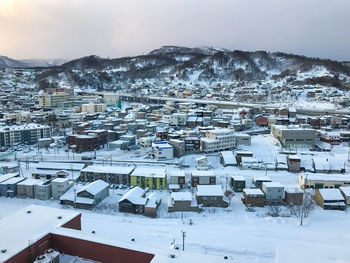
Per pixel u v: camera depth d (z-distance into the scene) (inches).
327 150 4426.7
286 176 3435.0
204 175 3142.2
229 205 2741.1
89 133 4667.8
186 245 1956.2
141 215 2551.7
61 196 2802.7
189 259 956.6
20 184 2928.2
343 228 2253.9
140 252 1009.5
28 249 1027.9
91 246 1074.7
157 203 2647.6
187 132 4790.8
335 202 2630.4
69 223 1249.4
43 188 2866.6
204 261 946.7
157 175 3154.5
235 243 1996.8
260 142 4822.8
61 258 1088.2
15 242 1064.2
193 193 2987.2
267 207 2687.0
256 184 3105.3
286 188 2861.7
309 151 4377.5
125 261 1035.3
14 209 2630.4
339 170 3506.4
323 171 3518.7
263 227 2261.3
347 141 5024.6
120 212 2603.3
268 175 3467.0
